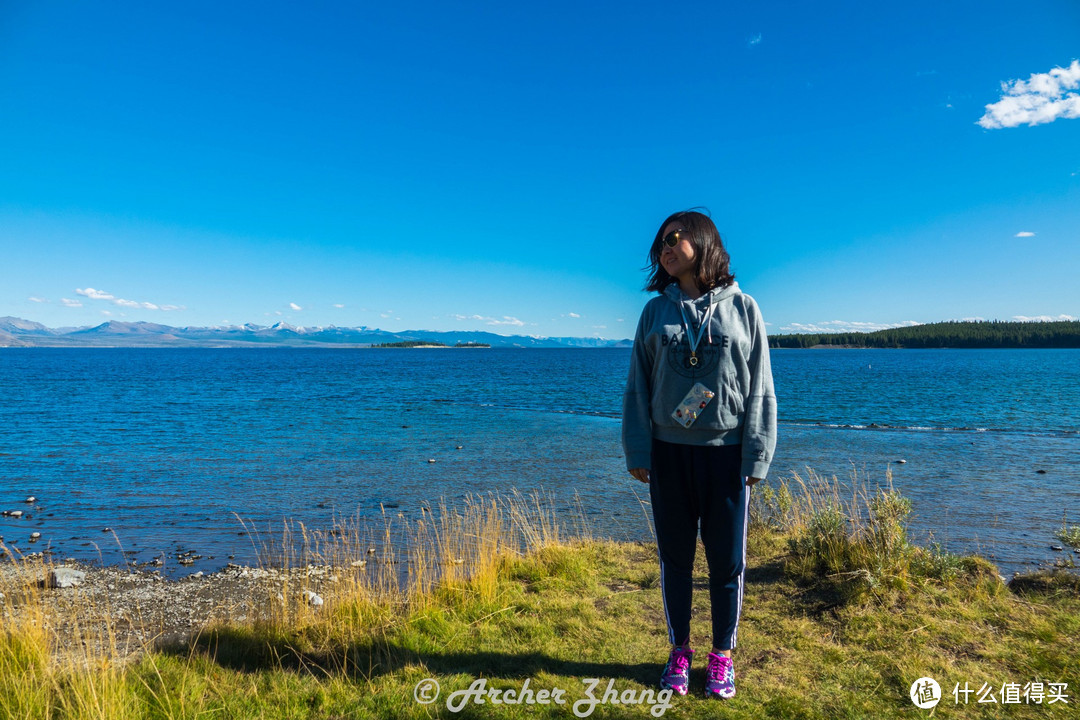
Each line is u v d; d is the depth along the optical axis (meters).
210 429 20.75
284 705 2.71
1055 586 3.96
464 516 9.02
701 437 2.69
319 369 84.44
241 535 8.23
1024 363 87.56
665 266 2.81
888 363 92.81
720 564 2.77
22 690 2.66
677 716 2.57
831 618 3.61
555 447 16.86
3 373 66.88
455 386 47.53
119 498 10.49
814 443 16.81
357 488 11.37
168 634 4.48
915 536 7.43
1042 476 11.77
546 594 4.29
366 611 3.95
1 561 7.04
